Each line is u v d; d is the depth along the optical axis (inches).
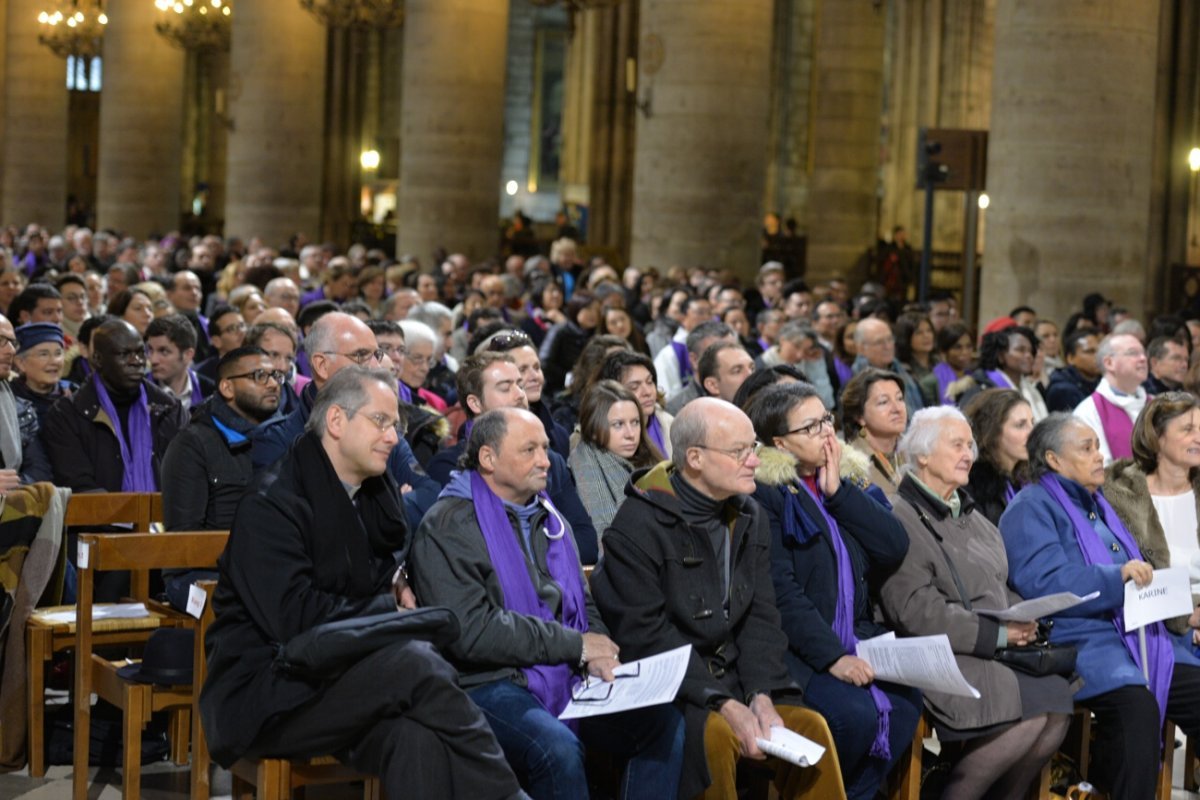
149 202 1656.0
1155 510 345.1
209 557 300.7
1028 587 324.5
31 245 1176.8
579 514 329.1
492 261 1042.7
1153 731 317.4
